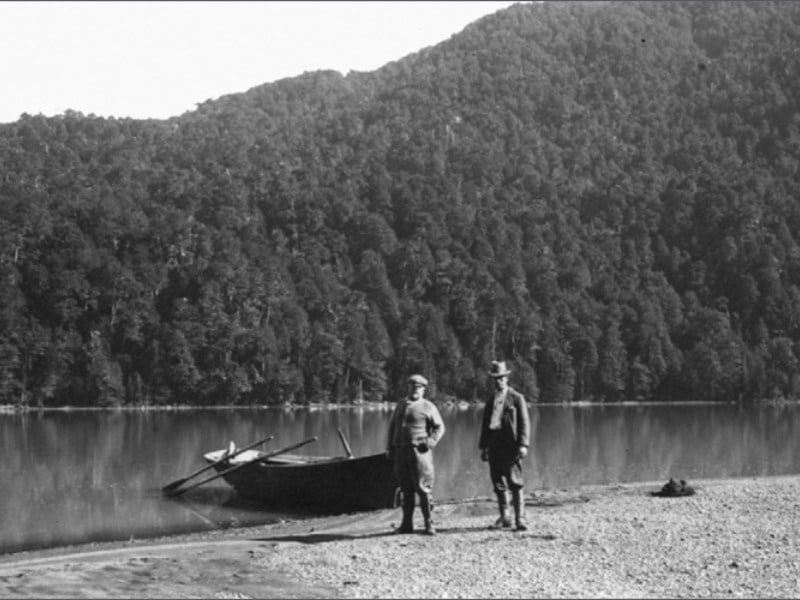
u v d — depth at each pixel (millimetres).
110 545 21844
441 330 154875
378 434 80125
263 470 31516
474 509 24000
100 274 149250
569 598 13391
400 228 194250
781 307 171625
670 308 173625
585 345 159000
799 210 194000
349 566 15680
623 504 23391
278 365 143250
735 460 48656
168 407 138875
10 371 136125
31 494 35219
